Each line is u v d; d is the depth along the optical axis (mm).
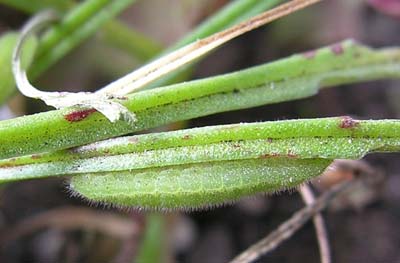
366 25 96
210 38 56
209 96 56
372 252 85
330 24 96
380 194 85
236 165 50
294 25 95
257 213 87
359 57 70
